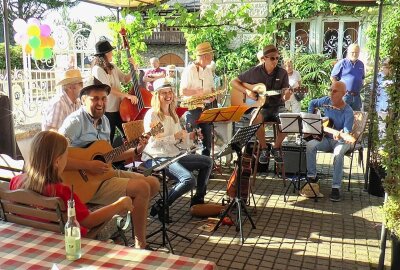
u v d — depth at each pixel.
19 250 1.79
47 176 2.14
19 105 6.14
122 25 6.01
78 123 3.26
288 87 5.34
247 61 9.22
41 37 5.30
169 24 6.03
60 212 2.08
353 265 3.37
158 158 4.04
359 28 9.48
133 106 5.16
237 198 3.94
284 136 5.46
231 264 3.34
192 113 5.36
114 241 2.93
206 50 5.39
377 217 4.41
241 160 3.93
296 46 9.80
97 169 3.11
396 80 3.07
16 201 2.20
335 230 4.06
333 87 5.17
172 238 3.80
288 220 4.30
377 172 4.85
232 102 5.55
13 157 4.17
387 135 3.09
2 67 9.74
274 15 9.55
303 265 3.35
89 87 3.28
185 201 4.81
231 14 6.20
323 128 5.14
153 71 8.53
